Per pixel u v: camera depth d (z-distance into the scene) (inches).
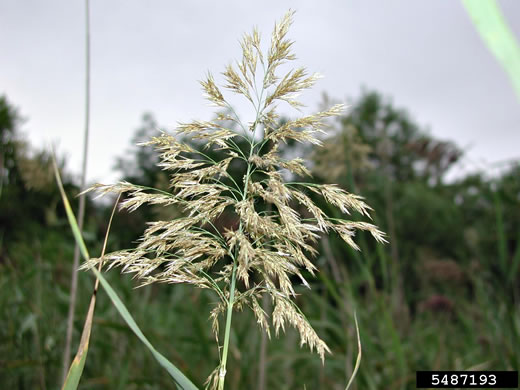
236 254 50.0
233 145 51.6
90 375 155.8
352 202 48.1
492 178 126.0
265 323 48.6
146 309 185.3
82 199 99.6
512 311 127.3
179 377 45.8
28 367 143.9
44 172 145.6
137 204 47.8
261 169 51.2
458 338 205.6
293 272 48.5
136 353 167.6
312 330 47.0
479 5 13.7
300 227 48.6
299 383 177.8
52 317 161.6
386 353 146.6
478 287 149.3
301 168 50.0
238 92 50.4
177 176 50.0
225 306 50.2
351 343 138.7
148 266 47.9
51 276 176.9
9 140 141.2
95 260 47.8
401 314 186.1
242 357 161.0
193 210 48.5
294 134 49.5
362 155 143.9
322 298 149.9
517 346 129.0
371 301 169.2
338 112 49.6
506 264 126.1
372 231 48.4
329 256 141.8
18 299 157.6
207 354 135.1
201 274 51.4
